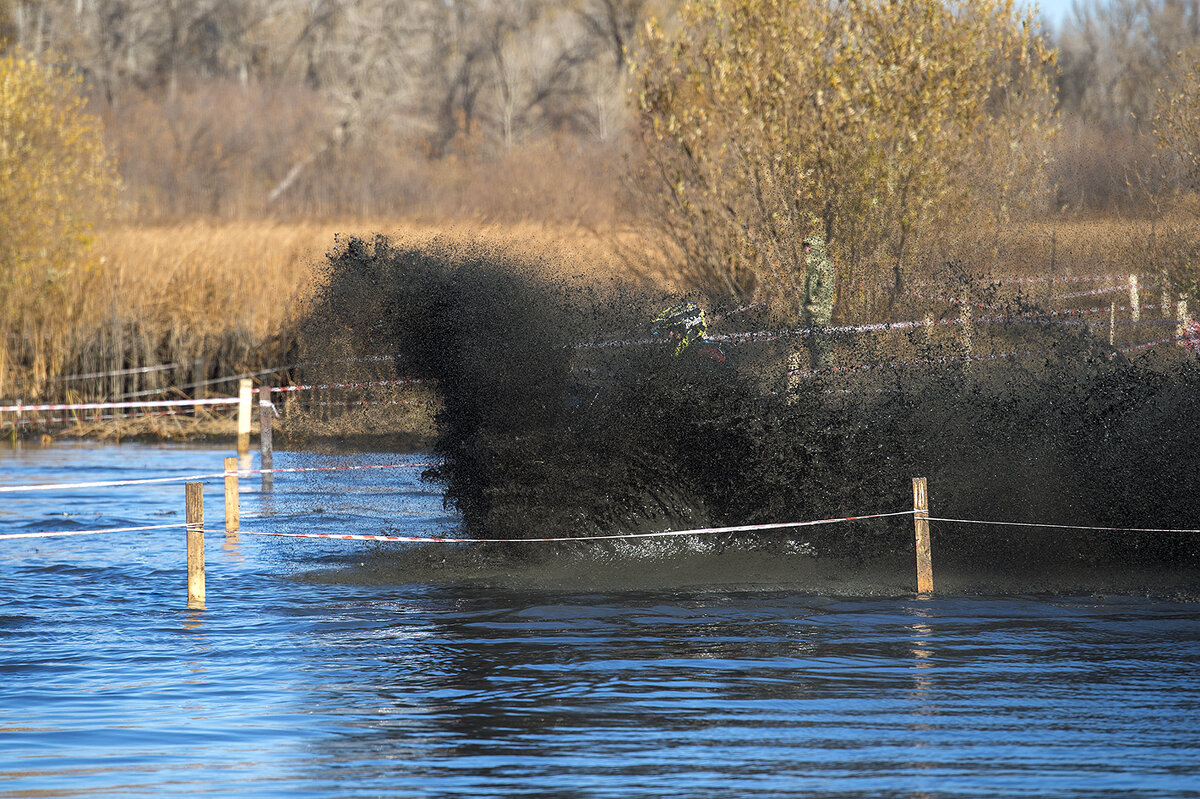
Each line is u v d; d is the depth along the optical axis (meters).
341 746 26.41
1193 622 36.88
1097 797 23.14
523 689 30.39
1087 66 159.62
